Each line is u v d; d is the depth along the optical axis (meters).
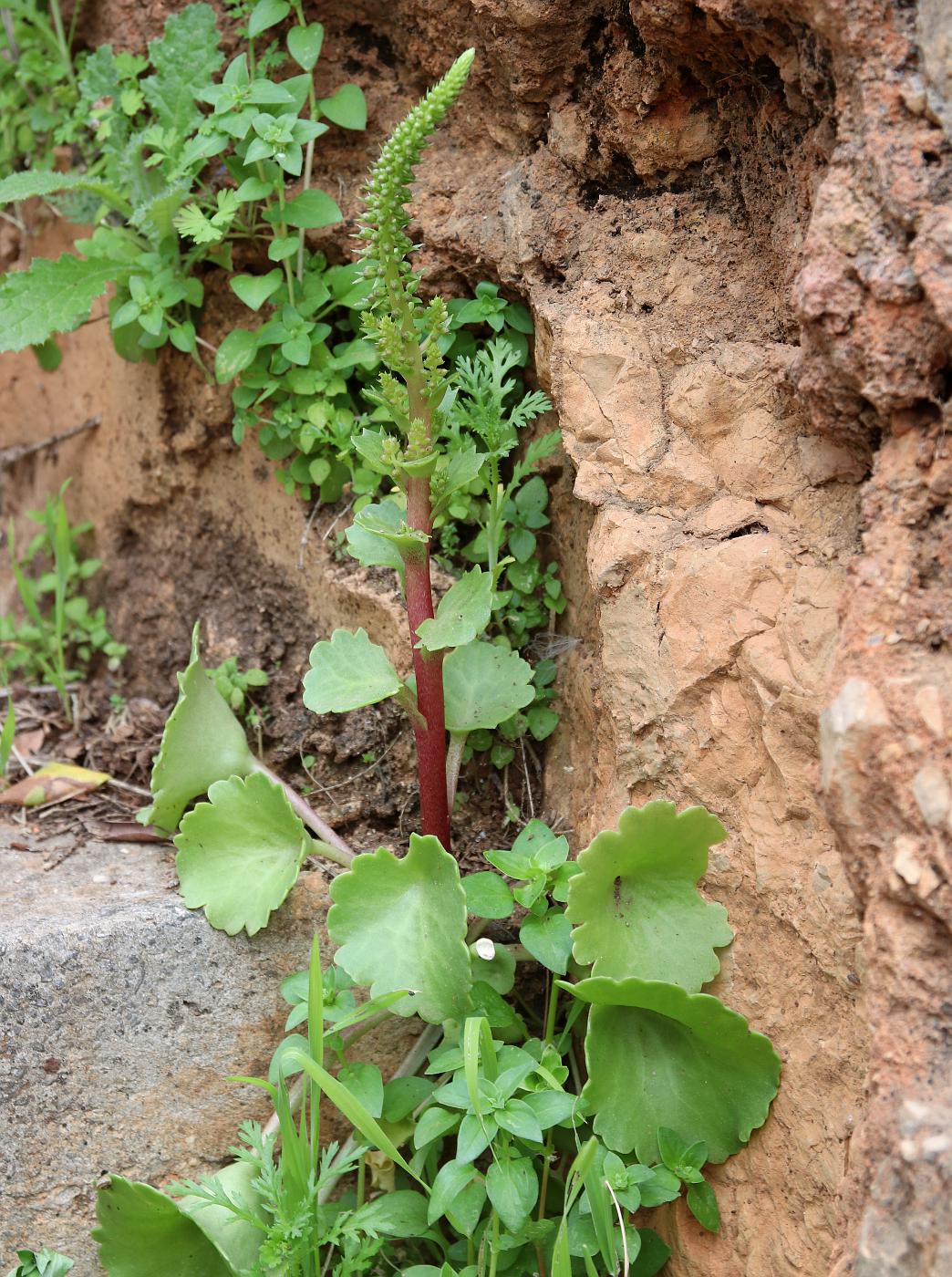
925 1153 0.51
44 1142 0.63
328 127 0.71
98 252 0.73
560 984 0.59
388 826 0.71
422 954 0.61
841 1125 0.56
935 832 0.52
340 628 0.72
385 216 0.58
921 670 0.53
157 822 0.68
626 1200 0.58
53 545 0.85
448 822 0.66
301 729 0.73
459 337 0.70
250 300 0.69
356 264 0.65
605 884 0.60
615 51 0.64
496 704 0.66
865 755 0.53
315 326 0.70
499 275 0.68
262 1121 0.65
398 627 0.69
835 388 0.56
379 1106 0.61
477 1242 0.62
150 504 0.80
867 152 0.54
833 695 0.54
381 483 0.72
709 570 0.60
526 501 0.69
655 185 0.66
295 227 0.71
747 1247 0.58
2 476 0.91
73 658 0.83
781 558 0.59
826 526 0.59
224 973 0.65
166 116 0.72
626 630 0.62
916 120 0.53
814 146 0.58
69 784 0.74
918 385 0.54
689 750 0.60
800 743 0.57
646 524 0.62
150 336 0.74
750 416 0.61
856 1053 0.56
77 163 0.81
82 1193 0.63
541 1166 0.63
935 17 0.53
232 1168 0.63
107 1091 0.63
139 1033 0.64
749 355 0.61
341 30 0.72
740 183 0.64
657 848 0.60
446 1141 0.67
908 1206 0.51
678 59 0.62
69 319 0.71
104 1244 0.62
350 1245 0.60
